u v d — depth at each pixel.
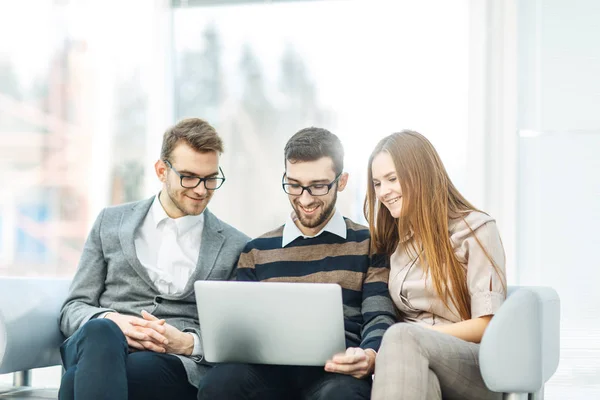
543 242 3.37
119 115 3.70
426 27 3.46
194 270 2.44
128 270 2.45
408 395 1.83
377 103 3.48
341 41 3.52
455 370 1.93
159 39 3.64
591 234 3.34
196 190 2.43
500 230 3.36
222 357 2.08
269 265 2.39
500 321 1.88
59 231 3.74
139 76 3.69
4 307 2.28
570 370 3.31
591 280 3.33
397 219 2.35
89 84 3.73
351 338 2.26
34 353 2.36
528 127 3.40
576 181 3.36
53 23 3.76
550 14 3.38
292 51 3.57
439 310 2.22
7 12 3.79
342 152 2.39
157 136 3.64
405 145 2.28
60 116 3.75
